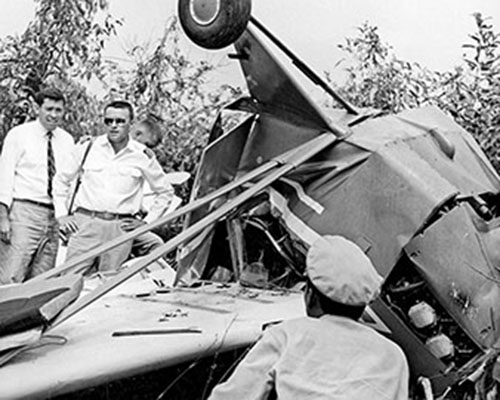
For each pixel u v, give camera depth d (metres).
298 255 4.92
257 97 5.25
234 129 5.32
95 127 8.80
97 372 3.20
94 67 8.89
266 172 4.86
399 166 4.62
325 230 4.68
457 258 4.45
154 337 3.65
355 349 2.77
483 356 4.45
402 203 4.50
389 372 2.74
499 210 5.38
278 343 2.79
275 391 2.75
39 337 3.29
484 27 8.95
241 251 5.18
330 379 2.69
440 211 4.51
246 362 2.79
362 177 4.69
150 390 4.28
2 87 8.48
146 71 8.98
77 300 3.72
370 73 9.52
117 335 3.66
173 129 8.70
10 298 3.26
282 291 5.01
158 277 5.44
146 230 4.33
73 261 4.06
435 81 9.12
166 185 6.49
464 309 4.43
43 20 8.76
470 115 8.35
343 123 5.15
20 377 3.03
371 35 9.70
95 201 6.20
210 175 5.32
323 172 4.89
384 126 5.08
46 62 8.69
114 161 6.27
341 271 2.85
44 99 6.23
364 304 2.86
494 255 4.64
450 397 4.58
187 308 4.36
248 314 4.24
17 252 6.19
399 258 4.47
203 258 5.33
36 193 6.24
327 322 2.84
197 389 4.36
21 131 6.25
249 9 4.55
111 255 6.23
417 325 4.41
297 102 5.00
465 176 5.07
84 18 8.81
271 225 5.10
